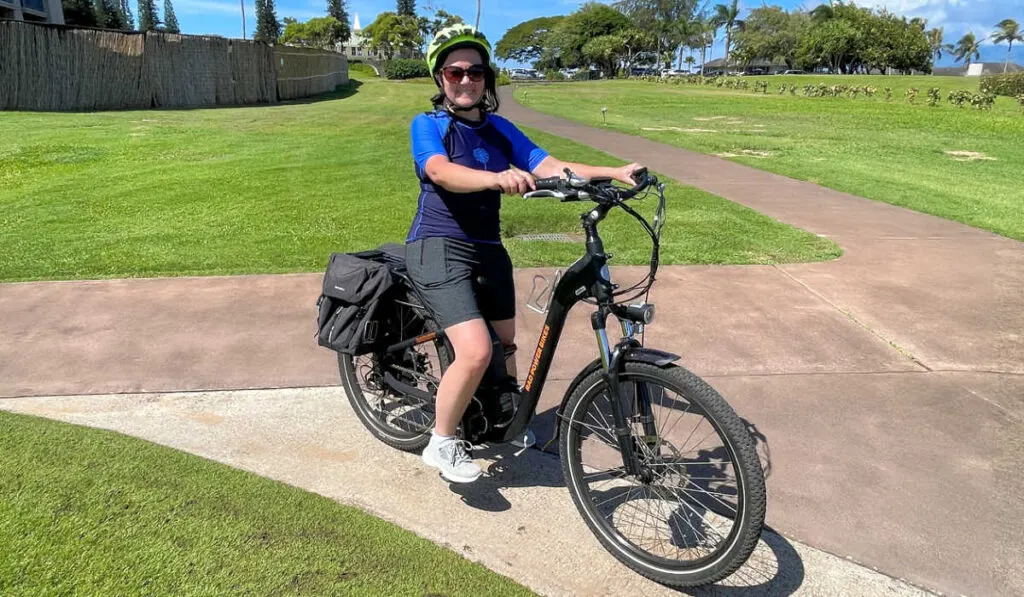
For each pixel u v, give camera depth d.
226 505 2.74
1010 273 5.77
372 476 3.03
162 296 5.06
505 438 2.90
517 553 2.58
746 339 4.39
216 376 3.87
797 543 2.62
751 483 2.16
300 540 2.55
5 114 17.59
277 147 12.84
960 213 8.12
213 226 7.11
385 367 3.22
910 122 20.81
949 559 2.53
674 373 2.30
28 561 2.39
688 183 9.80
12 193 8.70
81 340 4.29
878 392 3.73
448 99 2.65
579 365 4.03
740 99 31.62
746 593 2.40
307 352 4.18
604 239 6.73
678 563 2.38
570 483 2.68
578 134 15.58
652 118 21.39
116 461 3.01
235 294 5.11
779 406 3.57
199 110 21.23
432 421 3.19
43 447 3.10
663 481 2.57
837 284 5.45
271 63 26.64
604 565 2.54
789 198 8.87
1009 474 3.02
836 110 25.19
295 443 3.26
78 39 19.77
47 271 5.60
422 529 2.69
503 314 3.00
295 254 6.14
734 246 6.51
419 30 86.62
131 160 11.30
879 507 2.80
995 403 3.62
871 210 8.22
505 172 2.34
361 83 45.78
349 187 9.12
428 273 2.69
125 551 2.45
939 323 4.68
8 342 4.24
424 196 2.73
